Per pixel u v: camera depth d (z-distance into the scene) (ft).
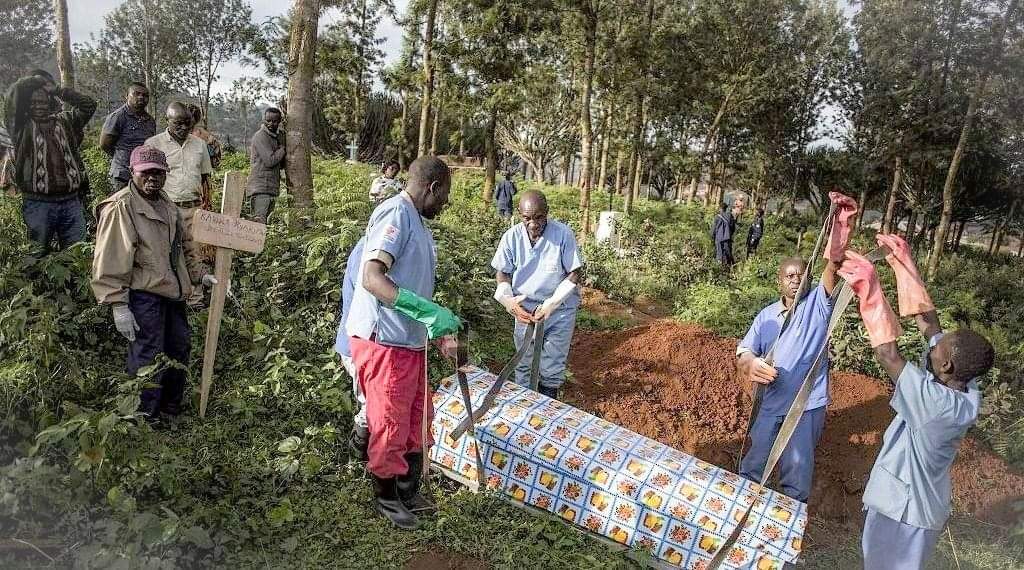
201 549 10.97
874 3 68.13
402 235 11.07
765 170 124.16
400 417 11.71
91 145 53.16
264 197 25.72
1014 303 52.24
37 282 15.89
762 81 97.40
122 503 10.17
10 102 17.84
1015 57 56.75
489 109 71.92
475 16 68.03
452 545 12.52
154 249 13.30
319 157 91.35
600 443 13.55
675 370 19.03
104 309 15.84
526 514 13.65
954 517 15.99
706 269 44.11
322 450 14.17
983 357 10.28
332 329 18.08
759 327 14.99
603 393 18.13
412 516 12.53
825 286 13.75
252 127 124.47
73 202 19.21
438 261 22.57
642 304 33.09
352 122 118.21
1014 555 14.85
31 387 12.58
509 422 13.93
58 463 11.34
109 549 9.93
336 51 93.25
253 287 19.43
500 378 13.62
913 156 77.25
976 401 10.39
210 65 124.47
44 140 18.25
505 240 16.84
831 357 21.59
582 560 12.57
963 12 59.62
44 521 10.47
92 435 10.80
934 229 133.59
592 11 55.67
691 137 118.11
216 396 15.53
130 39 124.06
